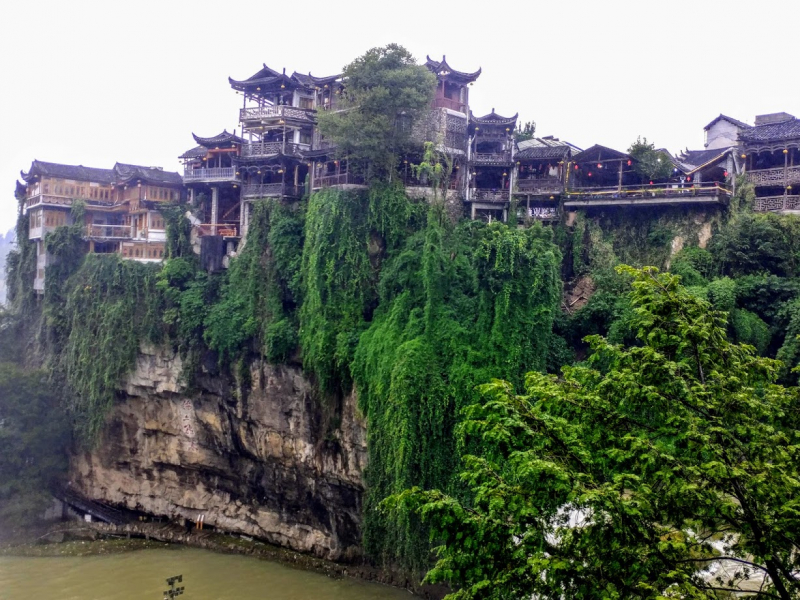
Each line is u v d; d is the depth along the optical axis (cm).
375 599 4038
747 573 1700
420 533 3738
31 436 5541
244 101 5806
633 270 1930
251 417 4984
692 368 1816
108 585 4362
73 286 6069
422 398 3806
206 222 5912
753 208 4500
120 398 5600
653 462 1574
